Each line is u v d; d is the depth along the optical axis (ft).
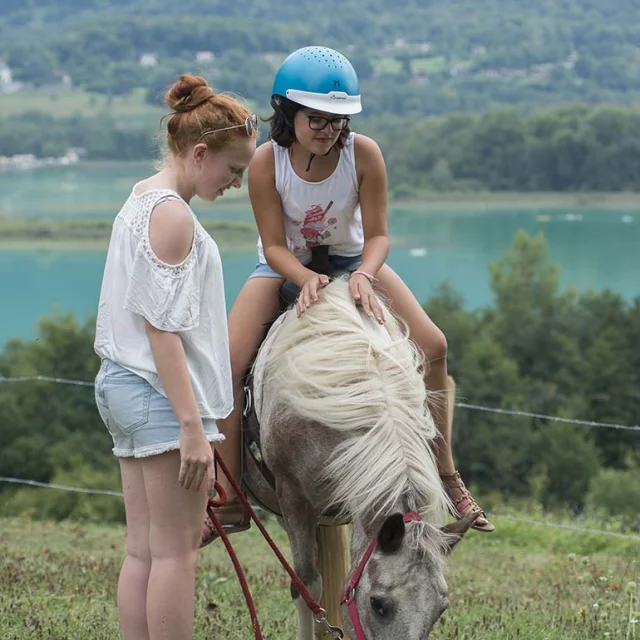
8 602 18.26
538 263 172.86
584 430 139.64
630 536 28.96
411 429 12.51
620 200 345.72
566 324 163.63
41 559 23.89
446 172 362.12
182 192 12.13
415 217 316.19
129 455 12.05
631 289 212.43
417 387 12.96
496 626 17.92
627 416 151.43
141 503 12.19
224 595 20.26
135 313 11.62
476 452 132.67
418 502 12.10
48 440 127.65
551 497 123.24
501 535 33.94
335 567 14.82
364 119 390.83
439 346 14.90
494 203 343.46
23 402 130.72
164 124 12.46
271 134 14.37
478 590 22.35
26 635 16.24
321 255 15.33
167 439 11.70
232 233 205.46
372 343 13.17
